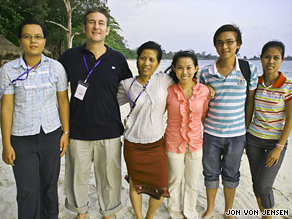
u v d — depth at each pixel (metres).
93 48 2.26
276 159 2.18
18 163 1.98
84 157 2.32
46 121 2.02
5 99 1.92
